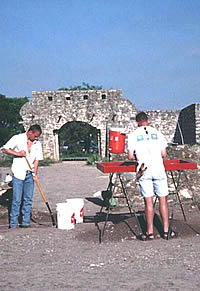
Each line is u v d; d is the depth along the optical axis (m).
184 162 6.91
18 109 62.69
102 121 30.67
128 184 9.99
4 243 6.02
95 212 9.07
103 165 6.57
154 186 6.21
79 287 3.88
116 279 4.11
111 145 7.48
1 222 7.87
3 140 58.84
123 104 30.44
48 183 15.28
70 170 21.44
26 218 7.43
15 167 7.29
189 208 8.85
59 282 4.06
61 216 7.08
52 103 30.75
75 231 6.86
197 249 5.33
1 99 61.88
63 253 5.37
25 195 7.43
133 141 6.20
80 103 30.77
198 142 28.84
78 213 7.71
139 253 5.21
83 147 59.72
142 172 6.04
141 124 6.36
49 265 4.78
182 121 32.81
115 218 8.09
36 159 7.49
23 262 4.95
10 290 3.86
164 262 4.74
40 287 3.92
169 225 6.54
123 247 5.60
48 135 30.84
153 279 4.07
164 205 6.18
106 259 4.98
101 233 6.51
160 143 6.21
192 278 4.06
